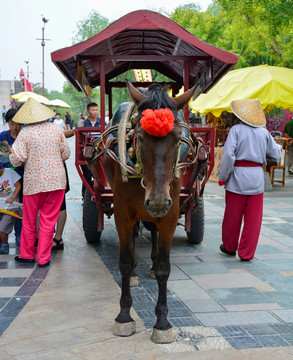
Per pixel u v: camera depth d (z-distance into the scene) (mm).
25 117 4555
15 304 3639
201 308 3611
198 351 2910
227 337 3109
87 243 5586
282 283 4234
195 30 14773
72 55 4426
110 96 6867
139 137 2590
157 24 4367
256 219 4785
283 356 2863
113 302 3699
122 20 4363
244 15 11695
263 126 4918
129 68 6598
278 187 10641
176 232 6184
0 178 5023
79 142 4902
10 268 4586
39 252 4629
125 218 3191
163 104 2656
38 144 4520
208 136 4988
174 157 2592
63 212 5230
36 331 3158
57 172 4598
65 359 2787
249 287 4117
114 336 3098
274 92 9086
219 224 6707
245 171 4777
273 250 5375
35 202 4617
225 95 9484
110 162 3516
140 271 4562
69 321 3328
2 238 5109
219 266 4734
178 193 3092
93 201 5109
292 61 12141
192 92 2840
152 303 3707
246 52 13250
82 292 3924
